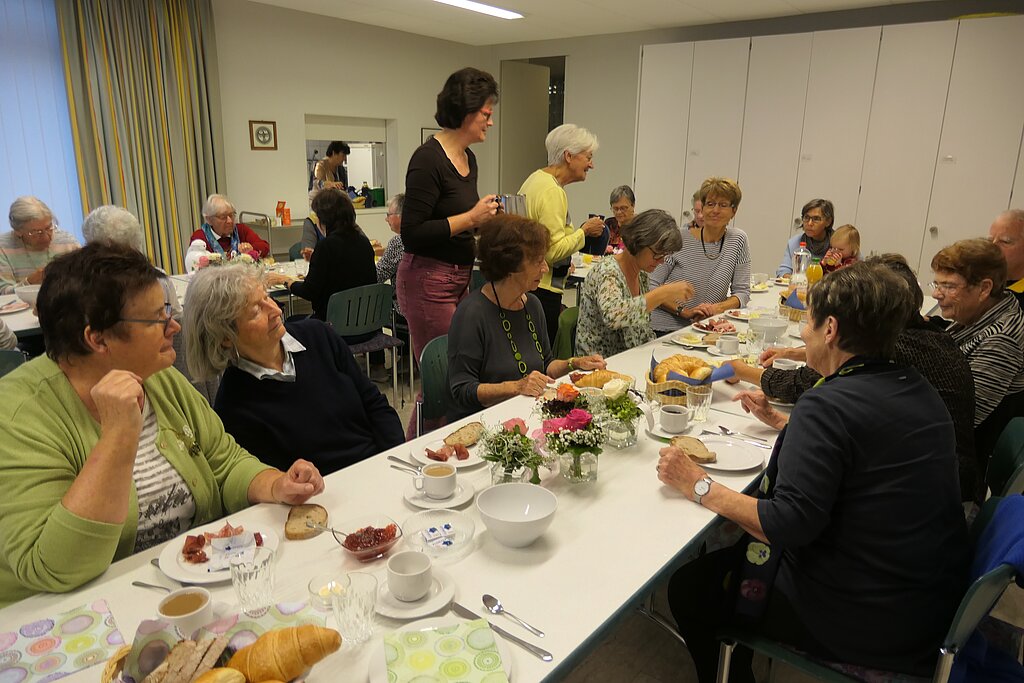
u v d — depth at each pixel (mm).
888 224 5586
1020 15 4742
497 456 1429
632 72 7188
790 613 1368
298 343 1789
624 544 1282
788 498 1257
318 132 7035
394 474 1567
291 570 1189
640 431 1856
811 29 6043
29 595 1155
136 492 1293
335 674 947
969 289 2217
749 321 2986
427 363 2355
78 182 5375
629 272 2654
